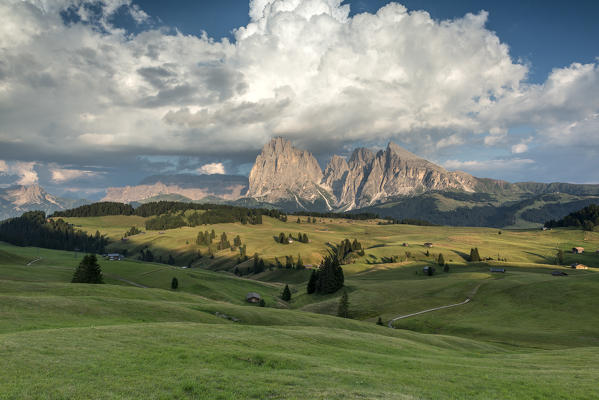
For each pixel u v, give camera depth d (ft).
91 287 235.81
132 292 243.60
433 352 156.87
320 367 96.63
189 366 85.92
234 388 72.59
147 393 66.33
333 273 530.27
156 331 119.34
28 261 587.68
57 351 86.22
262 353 102.37
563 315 318.24
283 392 72.23
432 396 81.00
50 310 147.43
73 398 61.05
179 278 507.71
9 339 93.45
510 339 267.39
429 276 630.74
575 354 165.17
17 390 61.72
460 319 347.36
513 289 411.13
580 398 86.12
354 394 74.23
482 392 87.81
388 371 102.17
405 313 392.27
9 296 156.97
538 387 93.35
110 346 95.66
